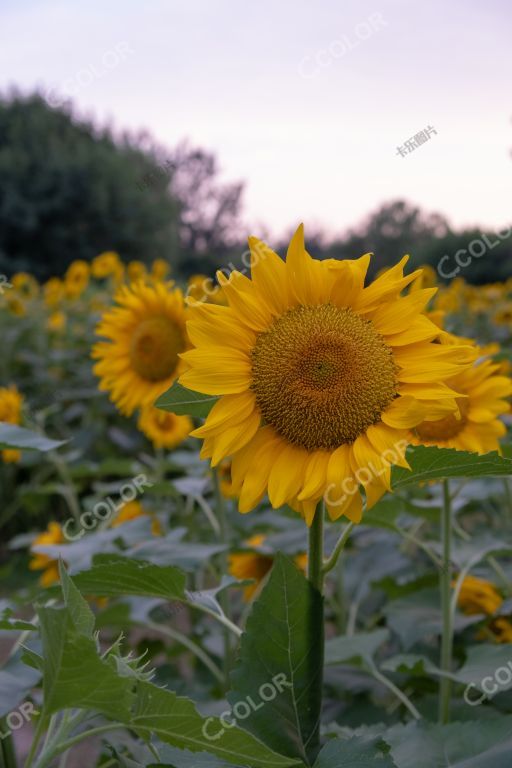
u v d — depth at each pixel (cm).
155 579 85
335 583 164
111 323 152
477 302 417
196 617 167
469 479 111
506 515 181
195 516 192
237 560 151
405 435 75
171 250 1342
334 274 80
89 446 293
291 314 79
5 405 203
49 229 1229
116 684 60
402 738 81
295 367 77
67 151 1282
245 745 63
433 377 76
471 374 112
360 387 76
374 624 153
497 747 77
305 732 72
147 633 181
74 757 126
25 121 1328
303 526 148
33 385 355
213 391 77
